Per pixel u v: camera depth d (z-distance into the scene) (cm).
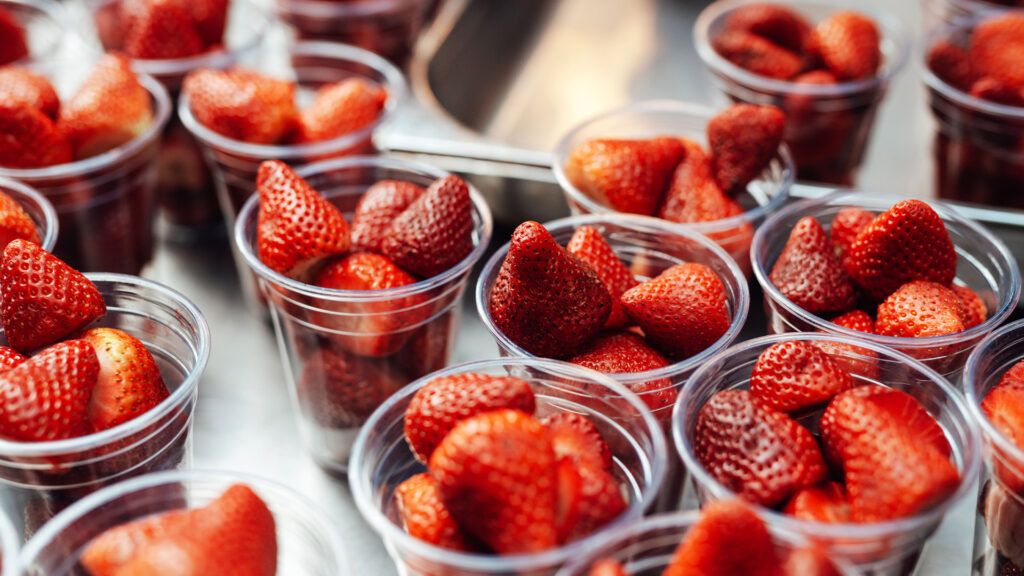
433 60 89
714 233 67
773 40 83
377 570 62
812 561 50
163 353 62
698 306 61
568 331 60
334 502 65
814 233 64
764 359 58
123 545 54
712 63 80
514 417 53
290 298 63
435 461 53
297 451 67
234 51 81
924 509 53
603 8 102
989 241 64
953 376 62
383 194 66
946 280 63
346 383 65
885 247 62
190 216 79
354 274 64
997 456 57
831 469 56
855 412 55
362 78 83
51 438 57
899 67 78
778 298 63
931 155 81
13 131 69
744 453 55
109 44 83
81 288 60
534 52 99
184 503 55
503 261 62
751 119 69
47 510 59
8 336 60
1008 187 78
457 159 78
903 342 60
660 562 53
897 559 54
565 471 54
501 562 51
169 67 77
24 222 65
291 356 66
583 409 58
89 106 71
